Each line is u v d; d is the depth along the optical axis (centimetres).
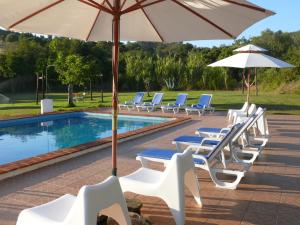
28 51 3344
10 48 3416
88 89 3388
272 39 4709
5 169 548
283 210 427
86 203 254
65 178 549
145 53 3950
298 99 2198
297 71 2811
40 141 1091
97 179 547
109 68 3597
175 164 362
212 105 1891
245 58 905
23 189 493
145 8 393
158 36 456
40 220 283
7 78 3216
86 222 252
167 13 388
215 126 1142
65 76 1870
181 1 332
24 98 2591
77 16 401
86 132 1252
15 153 931
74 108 1794
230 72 3391
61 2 356
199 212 418
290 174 582
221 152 573
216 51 4144
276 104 1908
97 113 1577
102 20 429
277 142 864
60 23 405
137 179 402
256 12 304
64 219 286
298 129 1075
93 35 460
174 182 363
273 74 2991
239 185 522
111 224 369
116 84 347
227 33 382
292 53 3131
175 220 365
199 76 3272
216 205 441
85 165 630
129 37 473
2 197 459
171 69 3244
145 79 3020
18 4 322
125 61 3416
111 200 276
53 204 312
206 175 574
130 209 379
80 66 1861
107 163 646
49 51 3319
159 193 372
